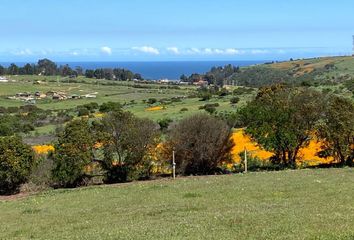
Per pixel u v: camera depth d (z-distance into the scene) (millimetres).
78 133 47375
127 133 48750
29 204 33875
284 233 15789
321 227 16312
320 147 52719
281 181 33812
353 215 18531
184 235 16672
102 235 18078
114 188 39250
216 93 157250
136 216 23547
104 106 134375
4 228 24328
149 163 49875
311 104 50875
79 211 27969
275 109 51625
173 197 29844
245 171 48312
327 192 26875
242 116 55125
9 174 45438
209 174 50344
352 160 50469
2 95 198000
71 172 47156
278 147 51062
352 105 49938
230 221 18688
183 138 50281
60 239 18656
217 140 50750
